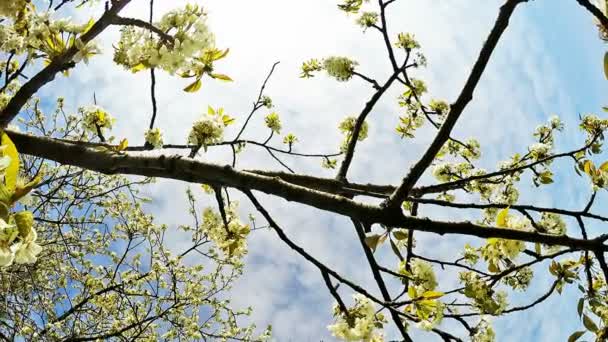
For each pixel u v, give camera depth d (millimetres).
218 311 8156
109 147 2422
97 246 7844
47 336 6543
